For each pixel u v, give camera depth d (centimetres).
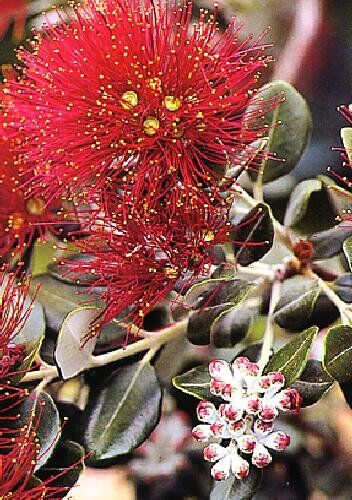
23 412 52
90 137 52
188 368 58
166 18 52
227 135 52
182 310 55
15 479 50
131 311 54
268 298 54
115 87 53
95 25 53
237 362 50
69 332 52
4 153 55
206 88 52
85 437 53
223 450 49
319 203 54
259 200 55
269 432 49
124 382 54
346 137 52
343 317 52
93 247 53
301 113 55
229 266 53
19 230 56
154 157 52
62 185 53
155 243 53
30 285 55
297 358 49
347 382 50
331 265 56
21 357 52
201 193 52
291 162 55
